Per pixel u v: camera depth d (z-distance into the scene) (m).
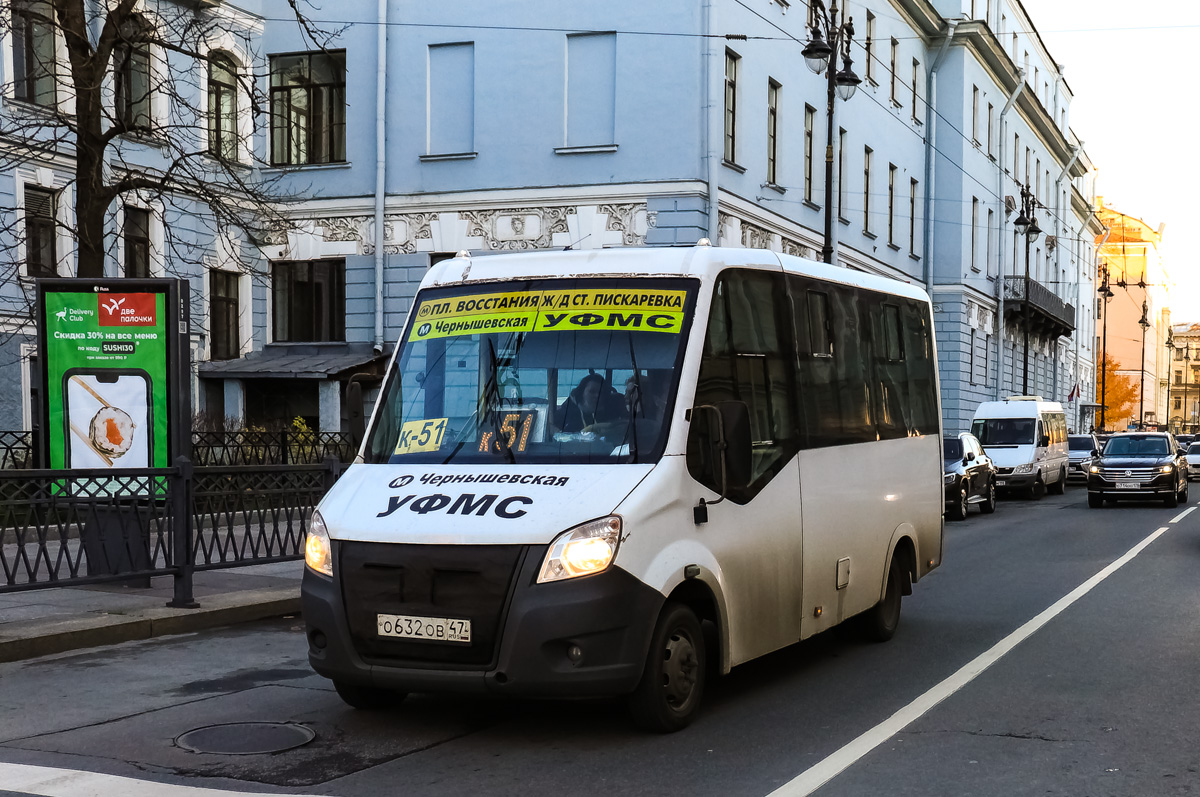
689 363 6.61
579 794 5.28
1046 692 7.39
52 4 13.40
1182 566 14.42
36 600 10.38
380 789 5.35
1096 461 27.41
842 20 32.12
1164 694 7.31
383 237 26.19
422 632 5.96
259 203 20.19
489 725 6.53
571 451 6.46
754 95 26.31
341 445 20.77
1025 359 46.09
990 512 25.59
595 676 5.85
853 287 8.95
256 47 26.86
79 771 5.60
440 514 6.12
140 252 23.50
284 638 9.42
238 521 10.86
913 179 40.59
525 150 25.09
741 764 5.75
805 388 7.95
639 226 24.31
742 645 6.91
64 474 9.13
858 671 8.12
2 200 20.12
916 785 5.38
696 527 6.49
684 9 24.03
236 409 25.70
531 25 25.06
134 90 23.14
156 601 10.34
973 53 43.75
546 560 5.86
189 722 6.59
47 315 11.18
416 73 26.00
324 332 26.92
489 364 6.92
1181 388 152.62
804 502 7.72
